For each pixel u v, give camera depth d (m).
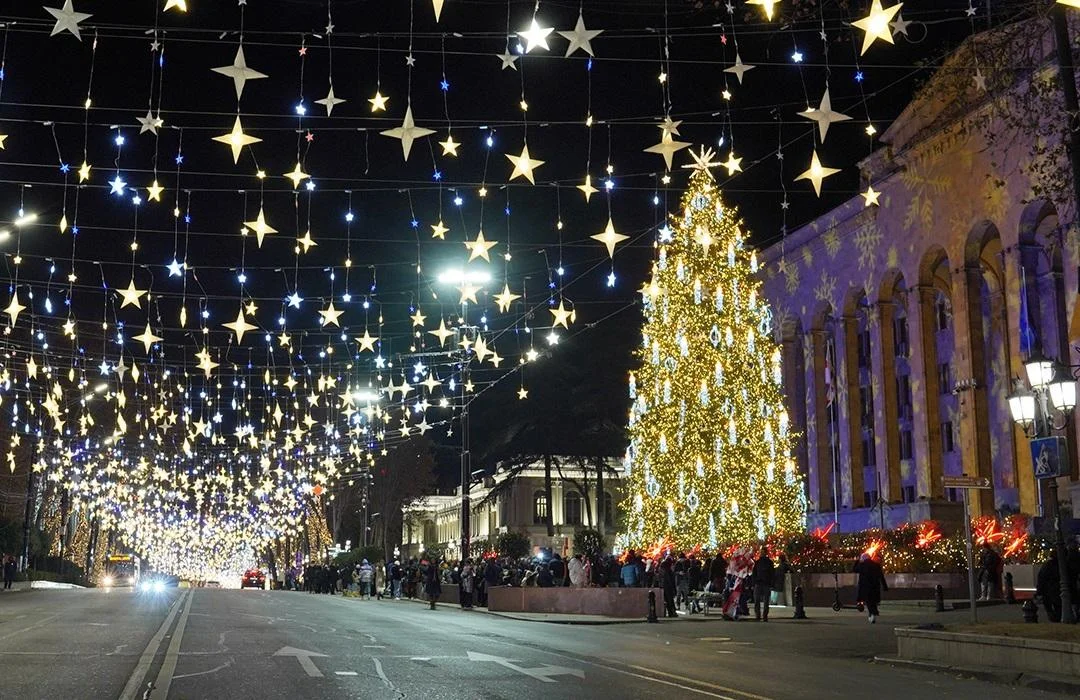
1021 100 19.64
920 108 44.22
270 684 13.89
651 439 39.94
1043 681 14.61
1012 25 18.83
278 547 106.75
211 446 78.56
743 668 17.02
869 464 61.06
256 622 27.12
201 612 32.09
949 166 43.31
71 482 66.62
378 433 72.12
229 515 95.00
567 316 25.62
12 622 26.19
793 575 35.53
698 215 39.84
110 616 29.02
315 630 24.36
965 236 42.31
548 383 81.44
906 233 46.62
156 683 13.85
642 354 41.69
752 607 34.94
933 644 17.53
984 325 46.09
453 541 117.44
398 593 52.97
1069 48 17.55
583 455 80.38
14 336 52.59
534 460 80.50
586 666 16.75
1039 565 33.75
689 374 38.62
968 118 37.19
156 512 84.19
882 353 48.91
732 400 38.53
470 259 18.53
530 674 15.47
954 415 56.75
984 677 15.77
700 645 21.75
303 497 81.31
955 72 20.25
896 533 36.88
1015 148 39.00
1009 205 39.31
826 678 15.74
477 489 107.69
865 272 50.03
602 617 31.31
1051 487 18.34
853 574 35.38
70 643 19.89
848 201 50.88
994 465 44.00
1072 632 16.11
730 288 39.47
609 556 43.00
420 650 19.33
